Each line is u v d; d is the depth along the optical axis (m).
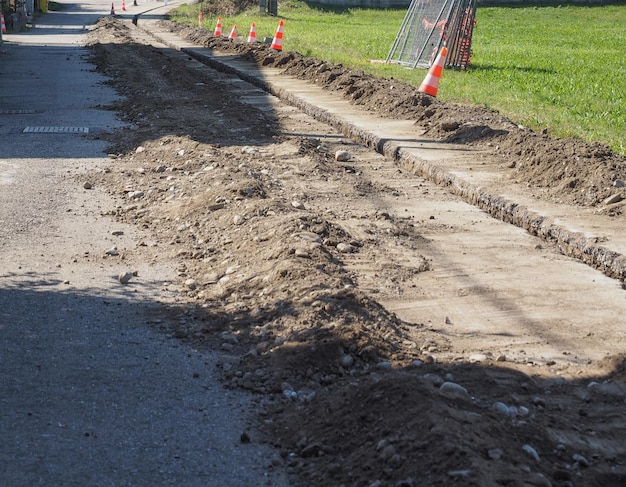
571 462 4.50
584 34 44.12
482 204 10.57
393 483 4.20
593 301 7.30
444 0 24.39
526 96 18.72
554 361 6.07
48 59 28.36
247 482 4.43
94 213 10.05
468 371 5.56
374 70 23.58
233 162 12.30
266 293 7.08
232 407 5.28
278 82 21.05
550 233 9.16
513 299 7.33
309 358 5.77
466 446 4.34
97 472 4.49
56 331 6.44
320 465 4.54
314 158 12.76
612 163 10.86
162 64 25.47
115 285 7.56
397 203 10.58
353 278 7.66
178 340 6.33
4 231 9.20
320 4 66.81
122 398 5.36
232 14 60.72
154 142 13.91
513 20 55.31
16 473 4.46
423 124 15.02
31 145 13.89
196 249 8.60
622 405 5.27
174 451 4.73
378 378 5.30
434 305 7.15
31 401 5.29
